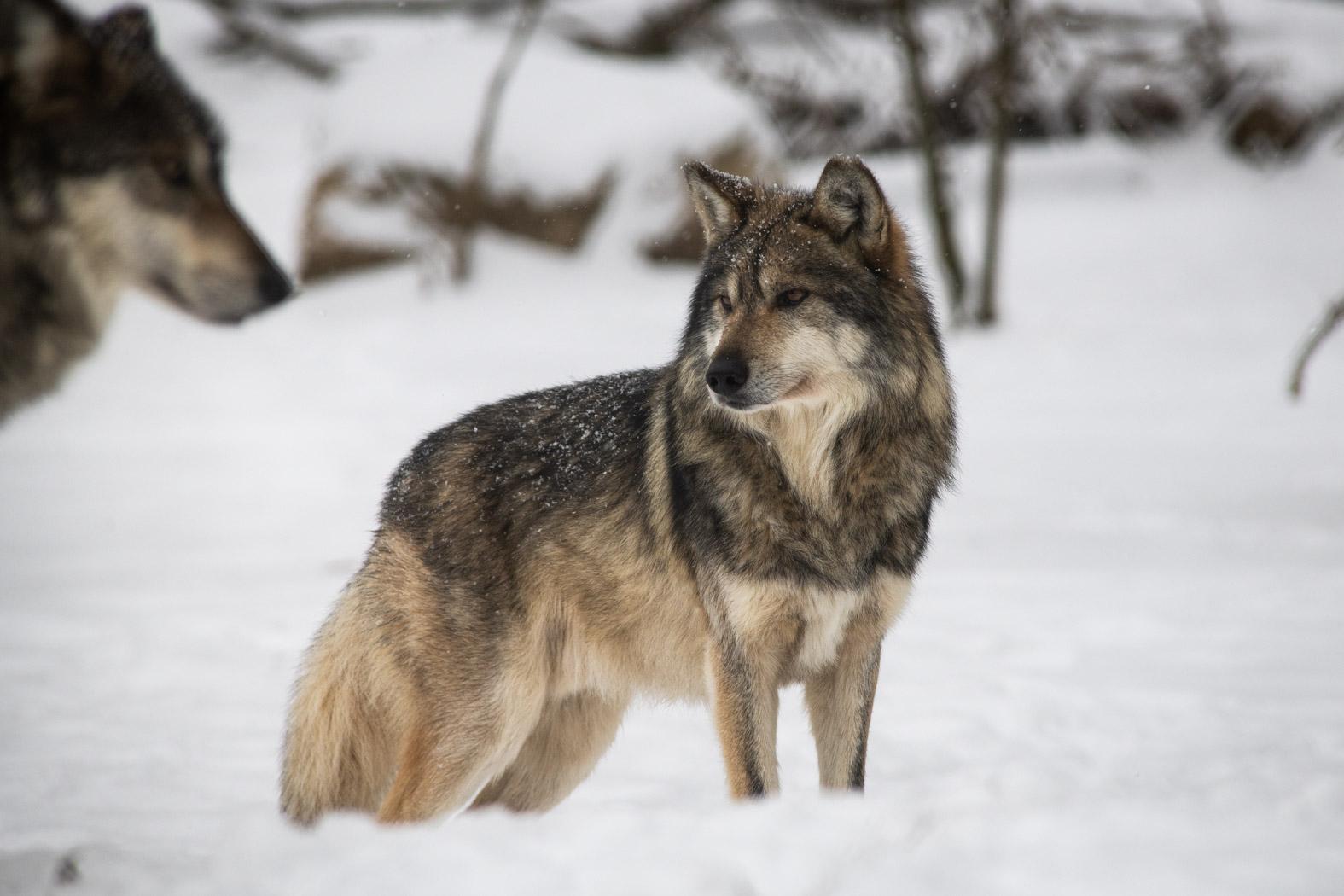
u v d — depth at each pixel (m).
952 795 15.25
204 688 25.56
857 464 16.75
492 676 17.88
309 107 103.06
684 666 17.78
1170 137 93.50
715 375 16.30
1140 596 30.53
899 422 17.09
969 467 45.69
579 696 19.00
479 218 78.75
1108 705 22.61
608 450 18.11
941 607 30.44
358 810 18.88
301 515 41.56
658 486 17.55
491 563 17.98
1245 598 29.98
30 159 13.59
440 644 17.94
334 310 74.56
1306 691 22.89
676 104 81.50
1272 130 90.56
